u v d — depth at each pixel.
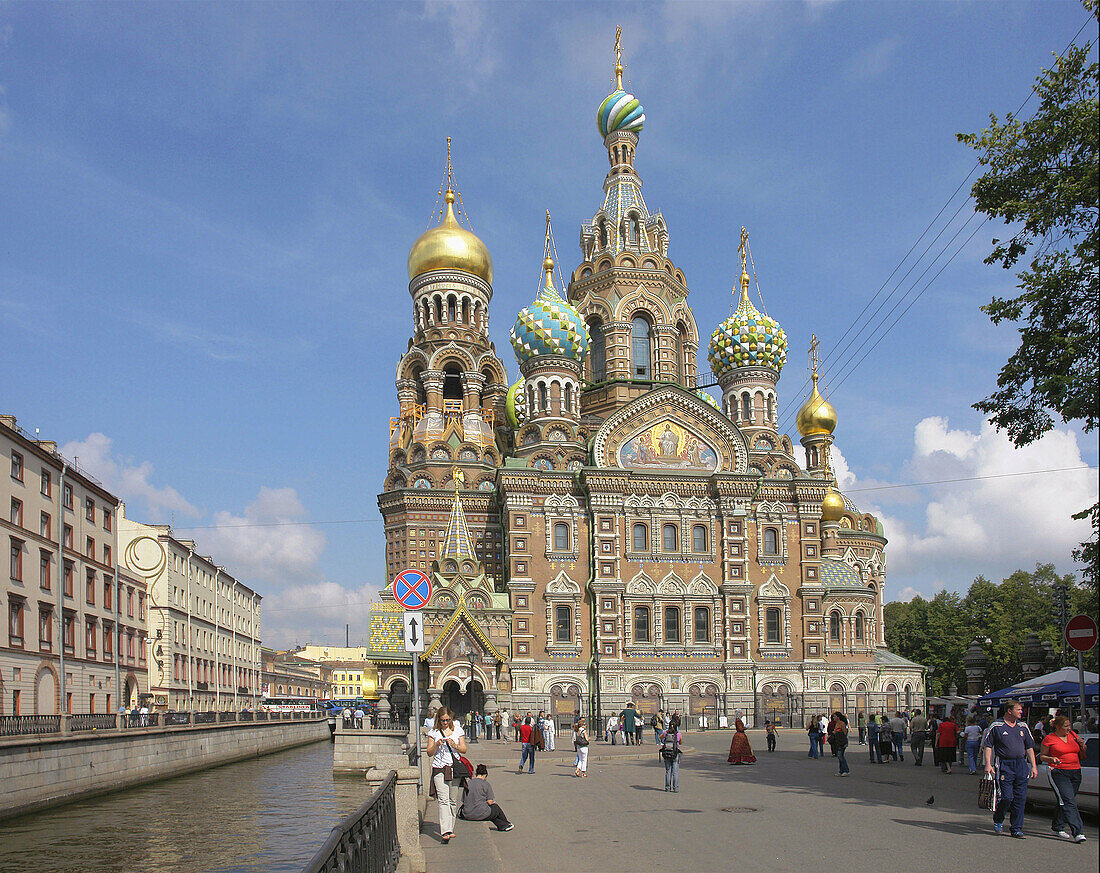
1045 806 27.02
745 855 21.30
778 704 89.56
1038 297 30.75
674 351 105.06
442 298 112.56
